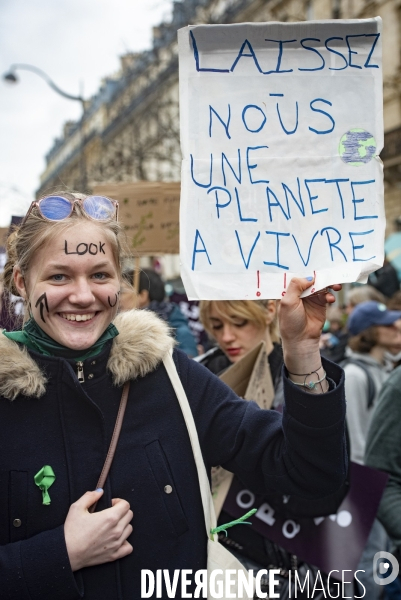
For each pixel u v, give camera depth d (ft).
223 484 6.57
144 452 4.79
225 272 5.09
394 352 11.63
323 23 5.09
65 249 4.75
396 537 7.46
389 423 7.82
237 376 7.01
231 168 5.14
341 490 6.56
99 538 4.40
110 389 4.94
